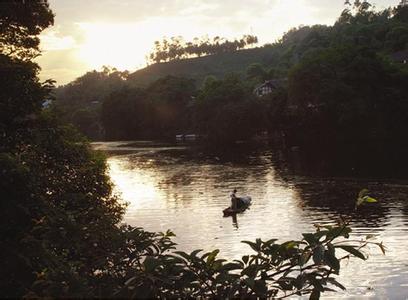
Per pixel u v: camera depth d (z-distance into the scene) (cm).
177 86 14962
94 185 2178
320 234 602
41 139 1565
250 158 7031
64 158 1928
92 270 795
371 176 4441
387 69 8481
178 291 671
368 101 8294
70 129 2292
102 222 841
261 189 4128
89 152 2334
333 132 8681
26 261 838
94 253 813
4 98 1382
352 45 9050
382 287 1706
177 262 685
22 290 855
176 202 3703
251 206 3356
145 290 616
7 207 941
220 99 11981
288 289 616
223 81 12950
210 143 10919
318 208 3152
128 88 16188
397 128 8281
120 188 4603
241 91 11988
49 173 1786
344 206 3164
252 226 2750
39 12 1888
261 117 10844
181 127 14462
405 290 1669
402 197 3334
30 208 970
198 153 8438
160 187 4584
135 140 14325
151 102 14612
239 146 9594
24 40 1898
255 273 630
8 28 1867
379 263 1945
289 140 9556
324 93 8300
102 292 650
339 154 6638
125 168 6500
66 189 1884
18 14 1811
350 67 8425
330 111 8456
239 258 2117
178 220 3033
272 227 2703
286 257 636
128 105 15075
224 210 3134
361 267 1909
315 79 8456
